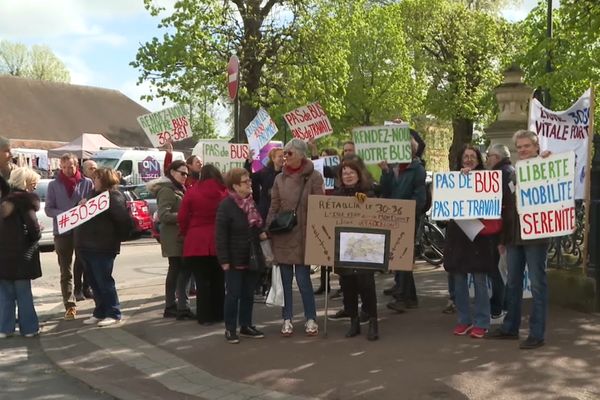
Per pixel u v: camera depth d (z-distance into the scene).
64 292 8.34
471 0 41.06
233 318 6.80
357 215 6.58
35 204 7.42
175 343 6.92
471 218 6.46
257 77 21.94
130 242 18.53
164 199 8.02
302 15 22.03
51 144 39.22
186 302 8.04
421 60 38.09
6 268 7.35
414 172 8.02
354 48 35.03
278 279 7.33
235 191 6.82
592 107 7.21
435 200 6.53
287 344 6.63
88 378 5.95
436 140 50.16
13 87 42.03
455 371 5.56
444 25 38.59
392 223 6.54
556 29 17.50
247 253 6.75
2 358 6.70
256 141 10.21
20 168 7.50
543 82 16.19
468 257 6.54
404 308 7.92
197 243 7.43
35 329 7.57
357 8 24.33
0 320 7.52
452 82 38.91
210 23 20.80
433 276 10.83
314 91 22.08
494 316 7.34
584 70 16.42
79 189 8.74
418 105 37.88
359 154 8.20
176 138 9.84
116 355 6.61
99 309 8.00
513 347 6.20
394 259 6.54
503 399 4.94
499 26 38.78
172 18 20.84
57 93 43.81
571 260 7.91
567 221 5.91
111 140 42.66
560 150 7.76
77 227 7.77
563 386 5.16
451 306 7.77
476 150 6.69
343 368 5.80
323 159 9.75
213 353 6.49
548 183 5.98
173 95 21.34
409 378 5.44
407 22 38.44
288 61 22.08
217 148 10.06
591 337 6.46
